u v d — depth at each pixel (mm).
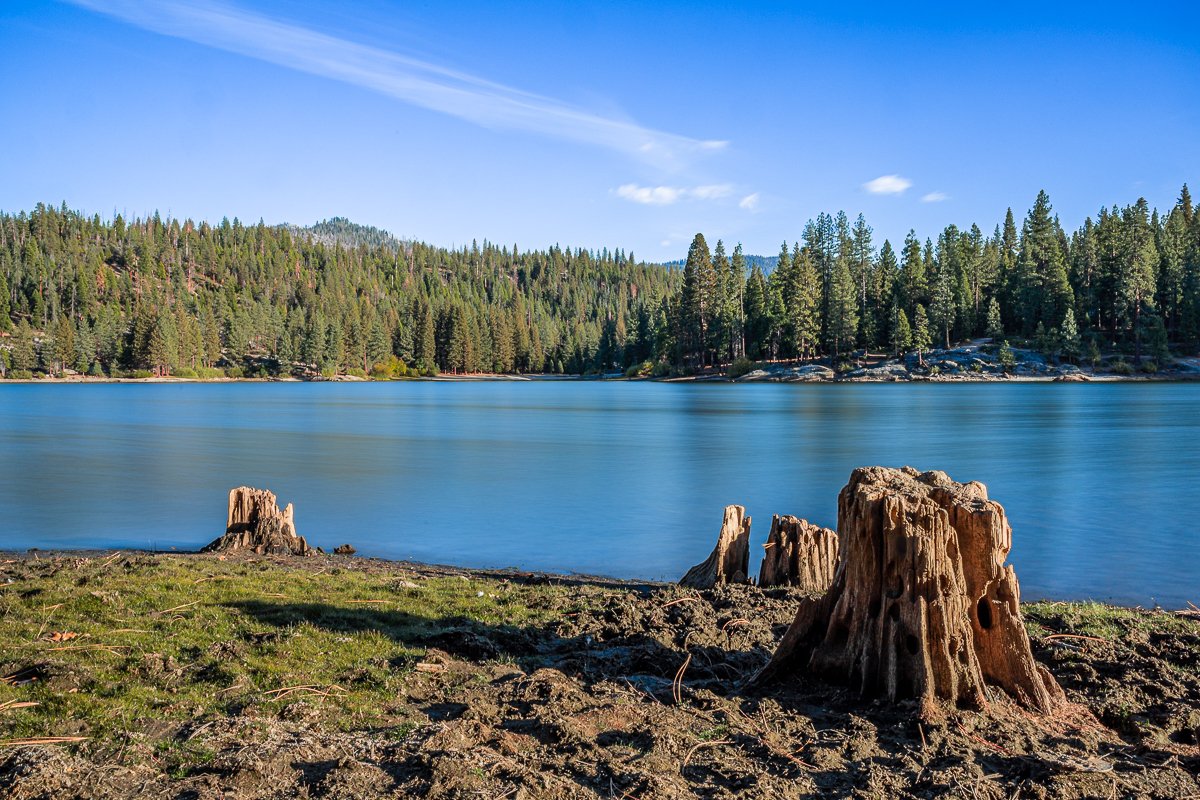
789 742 6402
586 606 10867
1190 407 58312
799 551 12352
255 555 15281
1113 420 48438
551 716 6773
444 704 7176
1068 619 10109
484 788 5363
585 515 21109
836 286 115812
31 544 17594
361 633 9242
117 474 28875
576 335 192000
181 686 7453
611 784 5609
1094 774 5699
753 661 8445
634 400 81062
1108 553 16453
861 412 57594
